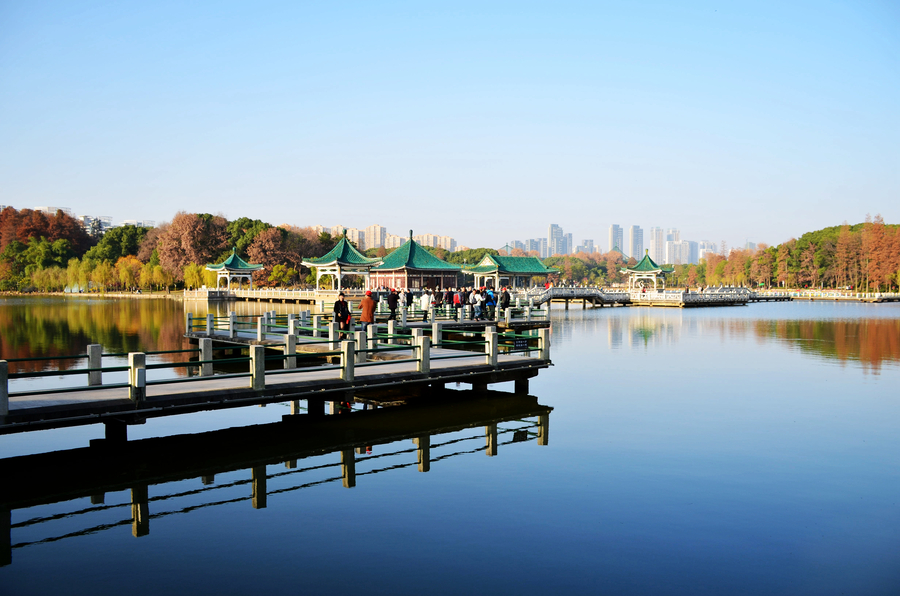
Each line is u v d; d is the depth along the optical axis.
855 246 135.25
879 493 11.83
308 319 34.84
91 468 13.51
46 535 10.05
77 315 61.69
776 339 41.06
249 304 87.25
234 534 10.02
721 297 96.44
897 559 9.15
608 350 34.56
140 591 8.20
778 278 150.00
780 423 17.36
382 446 15.24
